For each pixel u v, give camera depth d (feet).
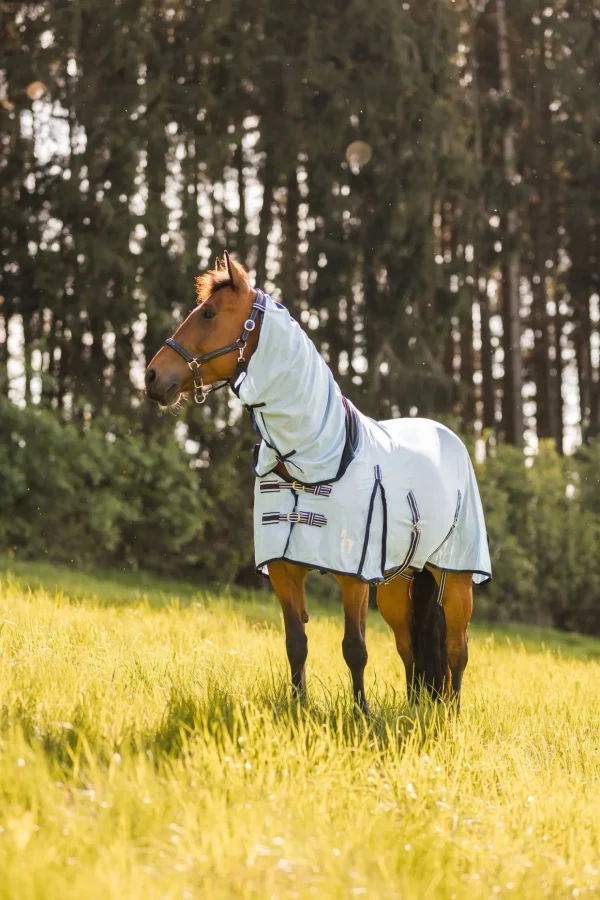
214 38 64.90
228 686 17.26
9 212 64.64
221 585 64.59
